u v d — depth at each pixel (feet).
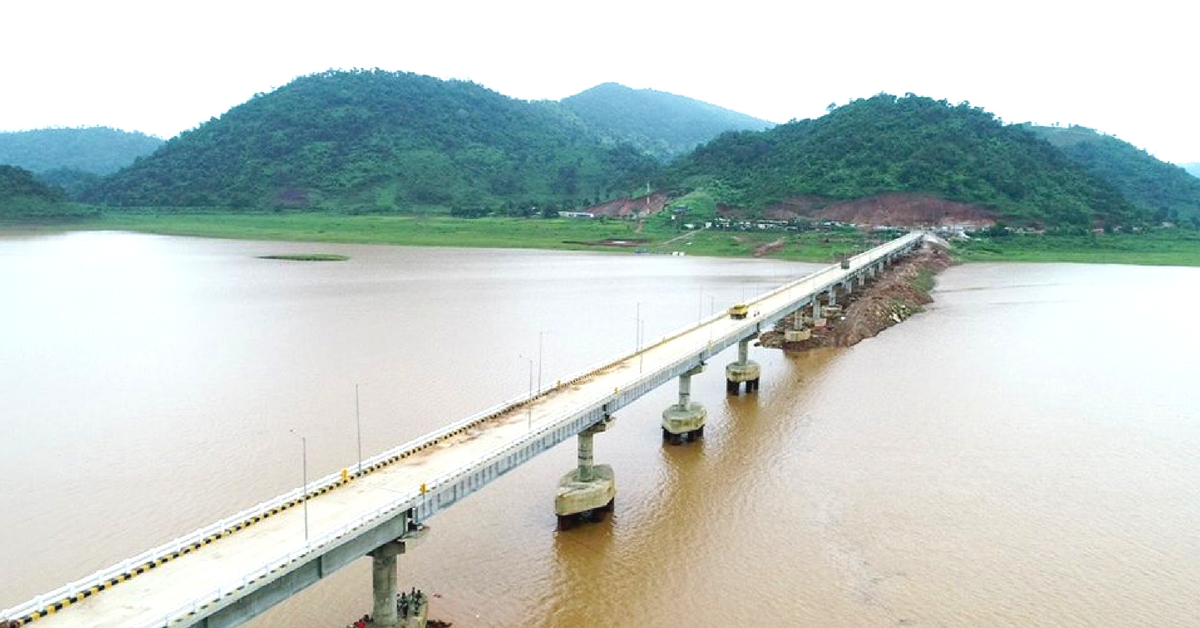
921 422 257.14
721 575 161.27
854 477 211.41
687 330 288.10
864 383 306.35
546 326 398.83
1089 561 167.22
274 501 136.15
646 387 216.54
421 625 140.67
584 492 184.14
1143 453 229.86
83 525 177.99
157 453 220.23
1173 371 324.60
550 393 205.98
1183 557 169.37
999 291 562.66
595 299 489.26
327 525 130.41
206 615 104.32
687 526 183.01
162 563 118.73
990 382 306.76
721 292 520.01
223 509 184.96
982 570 163.43
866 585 157.69
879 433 246.47
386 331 383.24
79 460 215.51
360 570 160.45
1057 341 383.86
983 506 193.67
